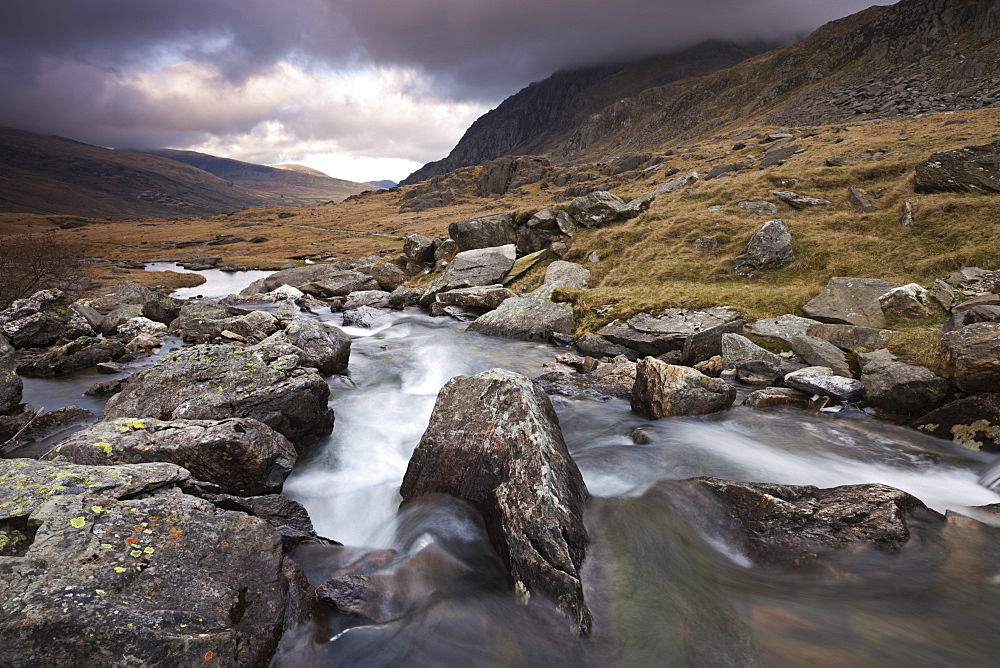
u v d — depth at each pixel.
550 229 35.50
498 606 6.71
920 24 140.50
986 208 22.36
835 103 121.75
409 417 14.62
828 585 7.09
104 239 117.81
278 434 10.49
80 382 18.00
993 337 11.84
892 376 13.34
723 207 31.42
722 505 8.73
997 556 7.34
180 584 5.40
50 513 5.64
